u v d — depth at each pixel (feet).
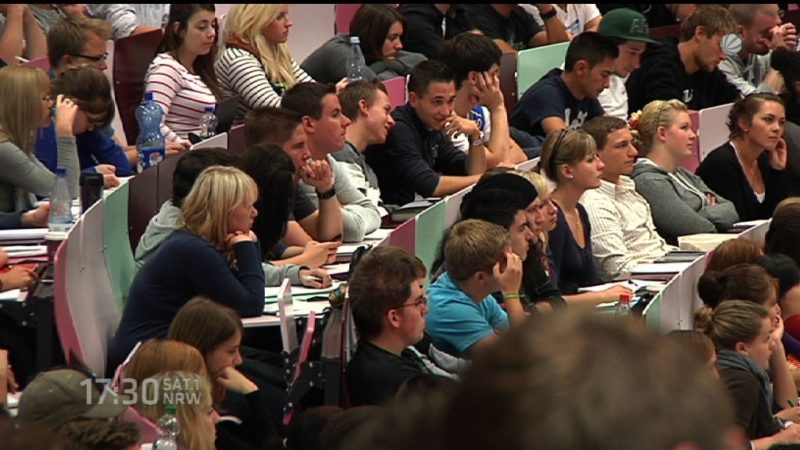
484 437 8.10
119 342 50.57
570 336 8.23
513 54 92.38
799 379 57.00
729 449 8.07
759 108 81.46
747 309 50.96
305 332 47.37
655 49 97.25
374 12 89.81
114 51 81.15
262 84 82.17
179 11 80.33
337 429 32.04
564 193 66.33
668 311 56.13
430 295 52.29
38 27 88.12
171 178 61.41
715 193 82.07
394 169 73.92
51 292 50.03
